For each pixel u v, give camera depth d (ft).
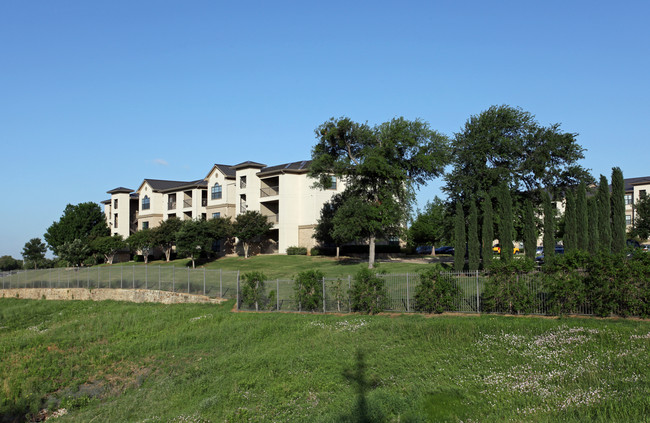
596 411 33.32
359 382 46.24
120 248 234.58
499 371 44.62
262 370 53.88
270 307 85.97
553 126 136.26
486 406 37.32
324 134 155.84
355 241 198.70
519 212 129.49
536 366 44.52
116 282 132.57
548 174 132.26
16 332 98.07
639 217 165.78
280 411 42.47
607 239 93.66
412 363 49.42
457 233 109.91
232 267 168.35
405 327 62.08
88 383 60.49
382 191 149.18
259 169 208.54
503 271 66.39
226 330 73.92
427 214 236.22
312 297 79.97
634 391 35.50
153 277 122.01
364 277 75.36
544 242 103.76
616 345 46.88
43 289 151.64
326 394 44.57
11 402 53.62
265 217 191.93
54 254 260.21
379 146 150.00
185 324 83.35
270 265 168.45
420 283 71.97
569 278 61.16
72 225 257.96
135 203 270.05
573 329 53.06
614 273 58.18
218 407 45.19
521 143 135.54
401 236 156.97
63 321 106.42
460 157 138.31
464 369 46.16
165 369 61.41
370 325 65.16
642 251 60.34
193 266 177.27
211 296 104.12
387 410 38.42
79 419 47.75
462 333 56.49
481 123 137.39
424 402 39.24
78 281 144.36
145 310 103.45
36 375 63.31
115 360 67.77
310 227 193.57
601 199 94.99
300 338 64.85
